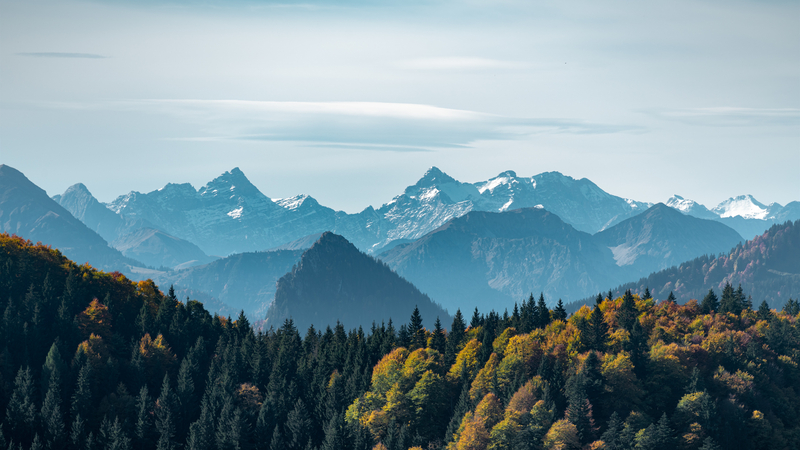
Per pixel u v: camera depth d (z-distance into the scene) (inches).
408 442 7199.8
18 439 7367.1
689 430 6904.5
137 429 7509.8
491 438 6855.3
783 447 7126.0
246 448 7455.7
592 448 6648.6
